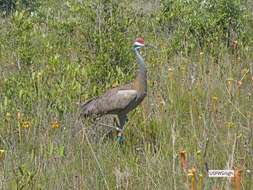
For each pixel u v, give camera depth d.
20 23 19.45
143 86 13.31
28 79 14.52
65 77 14.98
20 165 10.66
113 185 10.10
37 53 17.81
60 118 12.89
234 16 19.75
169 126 12.52
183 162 9.45
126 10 21.31
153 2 27.16
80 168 10.59
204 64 16.23
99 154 11.11
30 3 25.64
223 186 9.16
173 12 20.89
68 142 11.66
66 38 19.39
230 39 19.12
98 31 17.73
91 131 12.48
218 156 10.41
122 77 14.98
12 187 9.77
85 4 20.19
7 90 13.94
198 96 14.10
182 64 16.67
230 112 12.85
